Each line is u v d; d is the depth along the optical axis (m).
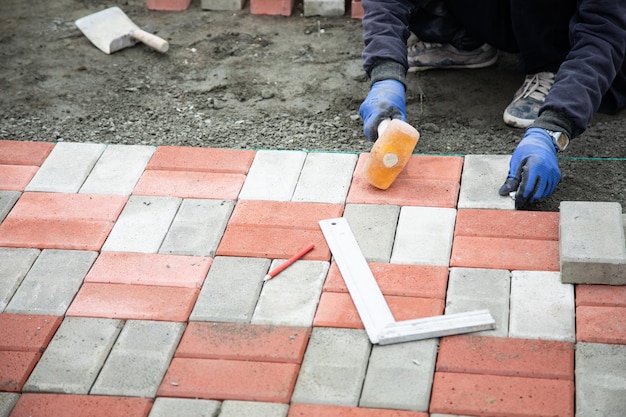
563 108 3.31
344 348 2.69
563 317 2.75
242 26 4.80
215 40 4.68
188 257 3.08
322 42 4.62
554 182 3.25
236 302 2.87
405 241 3.10
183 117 4.07
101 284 2.98
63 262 3.08
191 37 4.72
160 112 4.12
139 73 4.44
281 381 2.59
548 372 2.57
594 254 2.83
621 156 3.67
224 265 3.04
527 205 3.36
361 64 4.41
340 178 3.44
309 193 3.36
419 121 3.96
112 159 3.61
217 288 2.94
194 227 3.21
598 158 3.66
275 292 2.91
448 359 2.63
